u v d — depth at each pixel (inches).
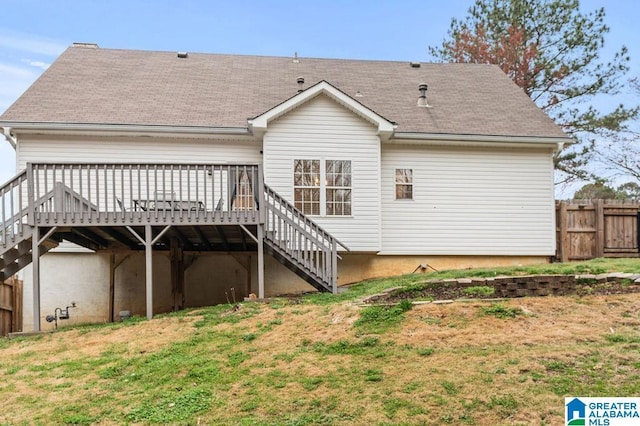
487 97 593.6
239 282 493.0
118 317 473.4
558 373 193.5
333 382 205.8
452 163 518.9
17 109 460.1
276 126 471.2
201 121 478.9
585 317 250.4
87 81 533.3
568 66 837.8
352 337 253.8
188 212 368.8
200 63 611.2
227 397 203.2
